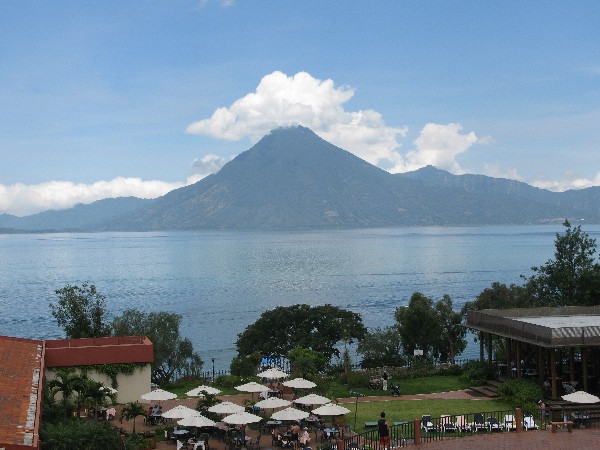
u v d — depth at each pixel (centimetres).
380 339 7381
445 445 3322
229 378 5362
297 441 3609
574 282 6544
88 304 6575
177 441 3538
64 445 3077
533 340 4441
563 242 6781
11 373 3625
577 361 5219
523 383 4453
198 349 10975
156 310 16275
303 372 5134
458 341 7531
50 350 4497
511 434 3534
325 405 3853
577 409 4044
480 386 5038
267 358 7294
